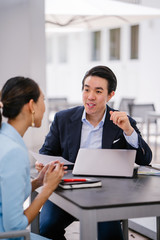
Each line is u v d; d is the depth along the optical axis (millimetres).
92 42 12352
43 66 5383
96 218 1470
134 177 1993
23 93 1630
